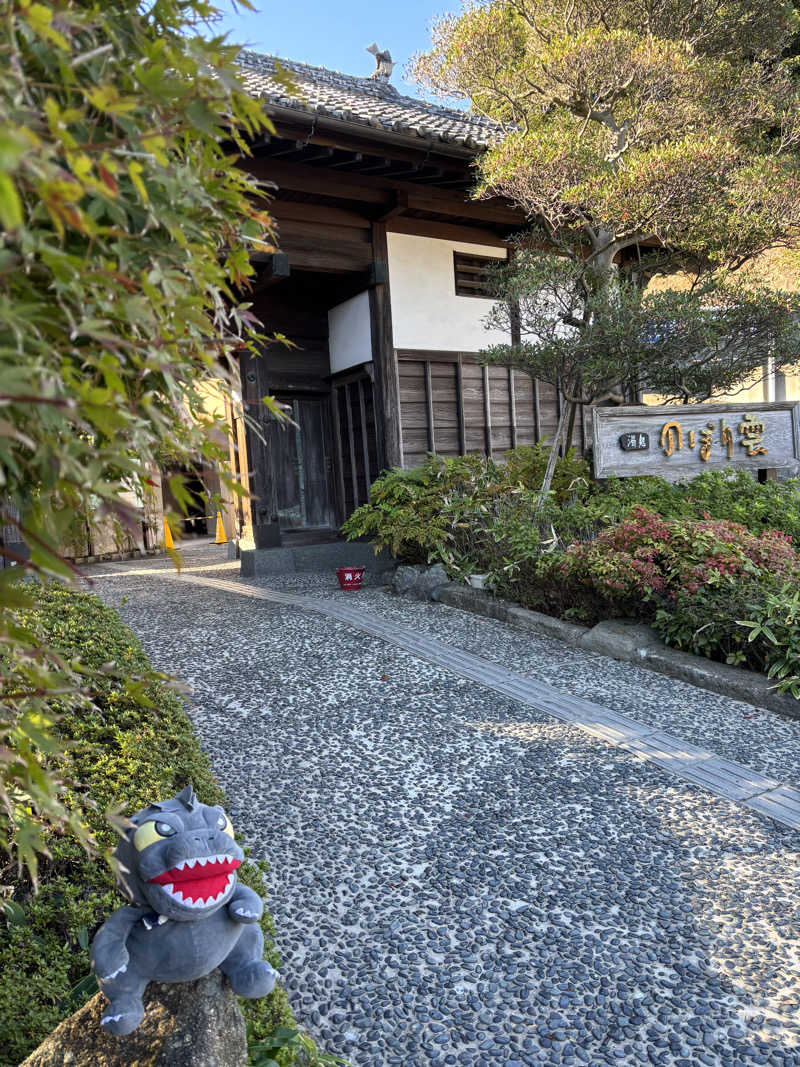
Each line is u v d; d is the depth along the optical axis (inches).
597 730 157.2
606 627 213.0
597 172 253.0
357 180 302.5
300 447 367.9
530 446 357.4
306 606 263.1
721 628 190.7
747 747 150.1
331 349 364.2
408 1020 81.1
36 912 74.1
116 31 33.4
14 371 24.1
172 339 32.2
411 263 333.4
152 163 31.6
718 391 351.3
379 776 136.3
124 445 29.3
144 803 87.5
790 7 316.8
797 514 284.5
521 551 249.1
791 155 296.5
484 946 92.7
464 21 284.7
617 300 265.6
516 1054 76.7
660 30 292.8
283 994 75.3
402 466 330.6
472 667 195.5
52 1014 65.8
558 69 259.9
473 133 330.3
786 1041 77.9
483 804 127.3
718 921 97.5
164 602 273.7
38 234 27.0
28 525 31.6
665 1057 76.2
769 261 397.4
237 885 54.1
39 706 40.5
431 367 341.4
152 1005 52.7
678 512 276.5
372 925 96.6
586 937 94.5
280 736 151.5
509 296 279.9
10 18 25.5
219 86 33.1
